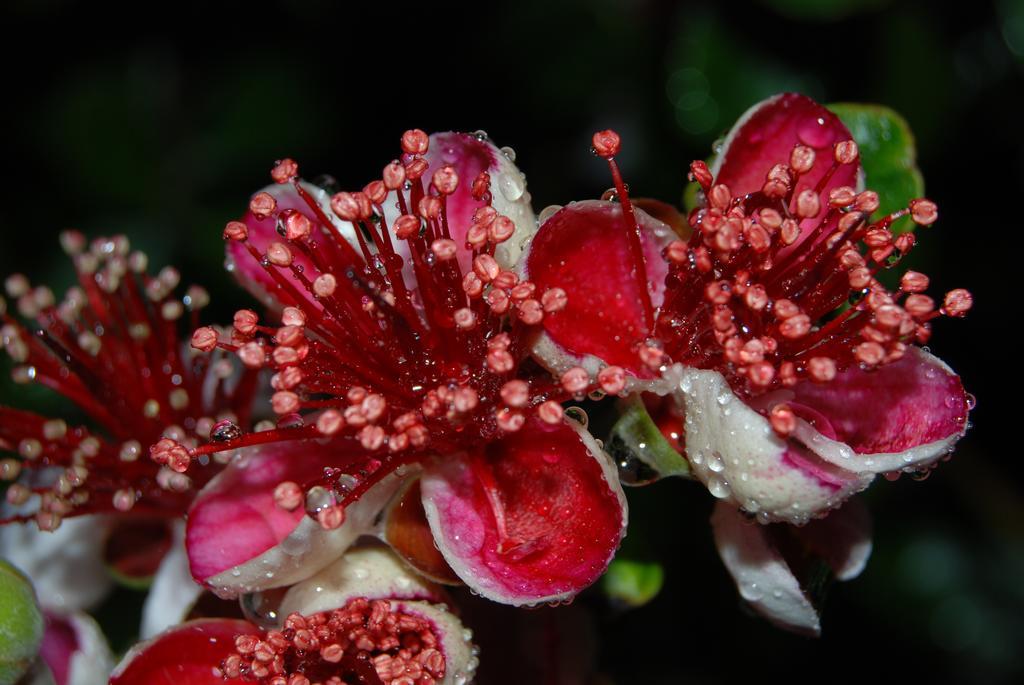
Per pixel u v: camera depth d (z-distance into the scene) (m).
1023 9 0.22
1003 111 0.23
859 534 0.18
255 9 0.25
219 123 0.25
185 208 0.25
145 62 0.25
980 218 0.24
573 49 0.25
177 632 0.17
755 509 0.16
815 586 0.18
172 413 0.19
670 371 0.17
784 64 0.22
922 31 0.22
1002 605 0.25
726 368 0.17
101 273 0.19
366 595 0.17
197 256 0.24
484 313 0.17
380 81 0.26
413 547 0.17
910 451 0.16
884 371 0.17
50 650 0.19
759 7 0.22
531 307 0.16
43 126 0.25
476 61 0.26
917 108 0.22
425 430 0.17
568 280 0.17
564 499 0.17
